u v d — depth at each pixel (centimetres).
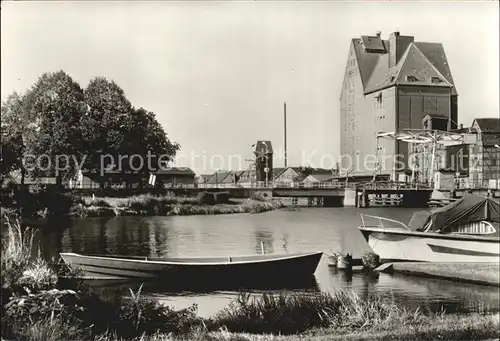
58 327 1228
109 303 1416
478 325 1337
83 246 2795
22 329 1221
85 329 1259
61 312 1288
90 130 3700
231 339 1208
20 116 3547
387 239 2273
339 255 2217
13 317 1264
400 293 1781
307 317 1348
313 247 2870
